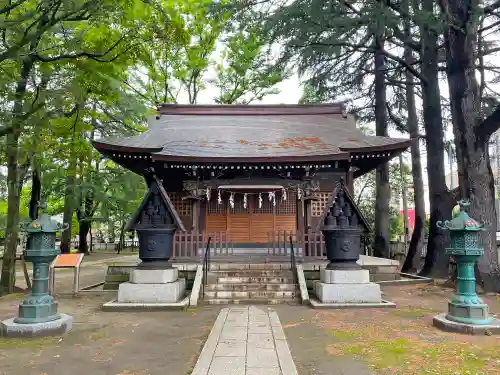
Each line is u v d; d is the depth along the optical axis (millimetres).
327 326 7305
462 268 7145
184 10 16562
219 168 15023
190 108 20734
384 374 4742
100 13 8938
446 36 12562
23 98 10164
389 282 12844
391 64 21312
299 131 18266
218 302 9961
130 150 14023
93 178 24125
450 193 15398
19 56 8719
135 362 5312
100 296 11328
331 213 9828
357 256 9734
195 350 5883
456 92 12344
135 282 9523
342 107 20859
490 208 11742
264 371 4738
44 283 7164
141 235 9789
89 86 11227
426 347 5816
